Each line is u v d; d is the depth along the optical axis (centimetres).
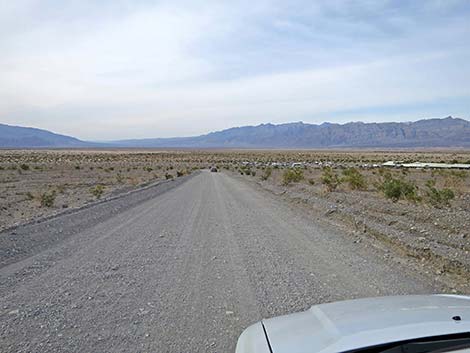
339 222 1628
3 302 728
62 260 1034
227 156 17575
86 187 3875
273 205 2284
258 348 299
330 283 812
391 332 278
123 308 694
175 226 1566
